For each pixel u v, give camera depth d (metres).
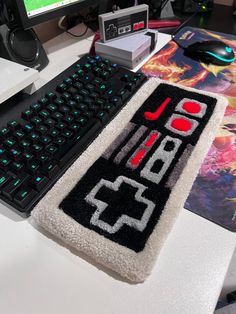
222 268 0.31
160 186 0.37
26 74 0.50
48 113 0.45
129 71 0.56
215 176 0.39
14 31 0.57
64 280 0.30
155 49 0.68
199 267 0.31
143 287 0.29
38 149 0.39
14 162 0.38
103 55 0.63
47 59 0.64
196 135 0.43
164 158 0.40
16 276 0.31
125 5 0.79
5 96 0.47
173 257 0.31
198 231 0.34
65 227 0.33
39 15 0.56
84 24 0.81
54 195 0.36
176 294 0.29
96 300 0.29
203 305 0.28
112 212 0.34
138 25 0.64
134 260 0.30
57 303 0.29
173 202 0.35
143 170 0.38
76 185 0.37
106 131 0.44
